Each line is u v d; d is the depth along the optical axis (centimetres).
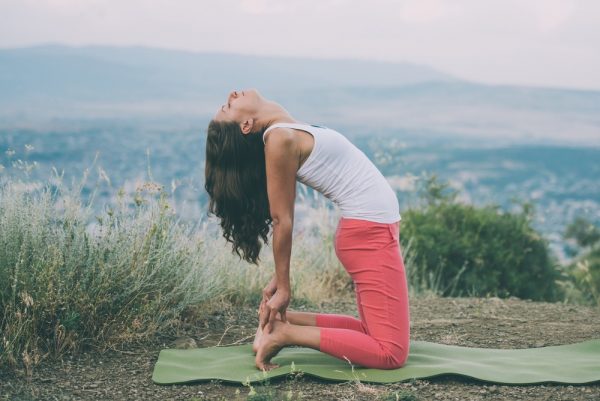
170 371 344
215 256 512
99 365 360
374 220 335
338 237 345
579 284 787
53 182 423
